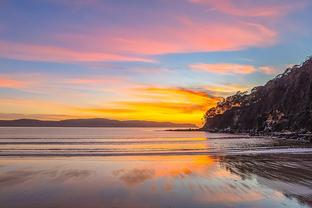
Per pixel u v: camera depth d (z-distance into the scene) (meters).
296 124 111.31
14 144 54.88
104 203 12.00
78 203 11.98
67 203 11.96
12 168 21.89
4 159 28.70
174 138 89.31
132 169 21.53
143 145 54.56
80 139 75.50
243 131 145.75
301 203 11.98
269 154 35.56
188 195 13.30
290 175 19.19
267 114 136.88
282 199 12.59
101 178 17.72
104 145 53.62
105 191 14.13
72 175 18.77
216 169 21.91
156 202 12.13
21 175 18.67
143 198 12.77
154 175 18.89
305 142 69.31
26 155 33.12
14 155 33.06
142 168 22.09
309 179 17.66
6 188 14.64
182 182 16.50
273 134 108.31
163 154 35.38
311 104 111.12
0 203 11.87
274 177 18.34
